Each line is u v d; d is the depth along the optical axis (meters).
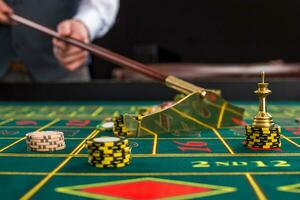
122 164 0.53
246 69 1.83
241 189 0.44
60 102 1.27
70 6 1.72
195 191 0.43
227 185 0.45
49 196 0.42
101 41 2.61
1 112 1.06
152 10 2.62
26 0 1.70
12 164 0.55
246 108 1.11
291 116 0.97
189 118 0.77
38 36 1.71
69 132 0.78
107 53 1.09
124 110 1.09
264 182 0.46
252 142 0.63
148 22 2.62
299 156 0.58
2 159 0.57
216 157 0.58
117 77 1.69
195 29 2.63
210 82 1.28
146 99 1.28
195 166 0.53
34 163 0.55
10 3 1.69
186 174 0.50
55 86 1.30
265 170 0.51
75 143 0.68
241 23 2.61
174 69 1.83
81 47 1.15
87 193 0.43
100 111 1.08
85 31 1.54
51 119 0.95
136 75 1.66
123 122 0.73
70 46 1.55
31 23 1.30
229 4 2.60
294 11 2.59
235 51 2.63
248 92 1.27
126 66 1.04
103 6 1.65
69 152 0.61
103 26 1.67
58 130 0.81
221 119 0.81
